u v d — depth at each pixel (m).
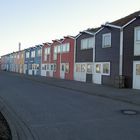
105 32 30.25
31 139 8.38
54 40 46.56
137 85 24.91
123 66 26.70
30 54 61.81
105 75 29.92
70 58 39.81
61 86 27.55
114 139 8.34
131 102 16.47
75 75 37.91
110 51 29.12
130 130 9.48
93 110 13.59
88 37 34.31
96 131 9.34
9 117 11.66
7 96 19.00
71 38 39.47
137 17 25.08
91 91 22.34
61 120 11.16
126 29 26.53
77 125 10.25
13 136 8.52
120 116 12.09
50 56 48.75
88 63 34.16
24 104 15.36
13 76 49.84
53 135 8.84
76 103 15.94
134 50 25.41
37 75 54.59
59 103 15.88
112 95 19.59
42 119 11.34
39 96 19.17
